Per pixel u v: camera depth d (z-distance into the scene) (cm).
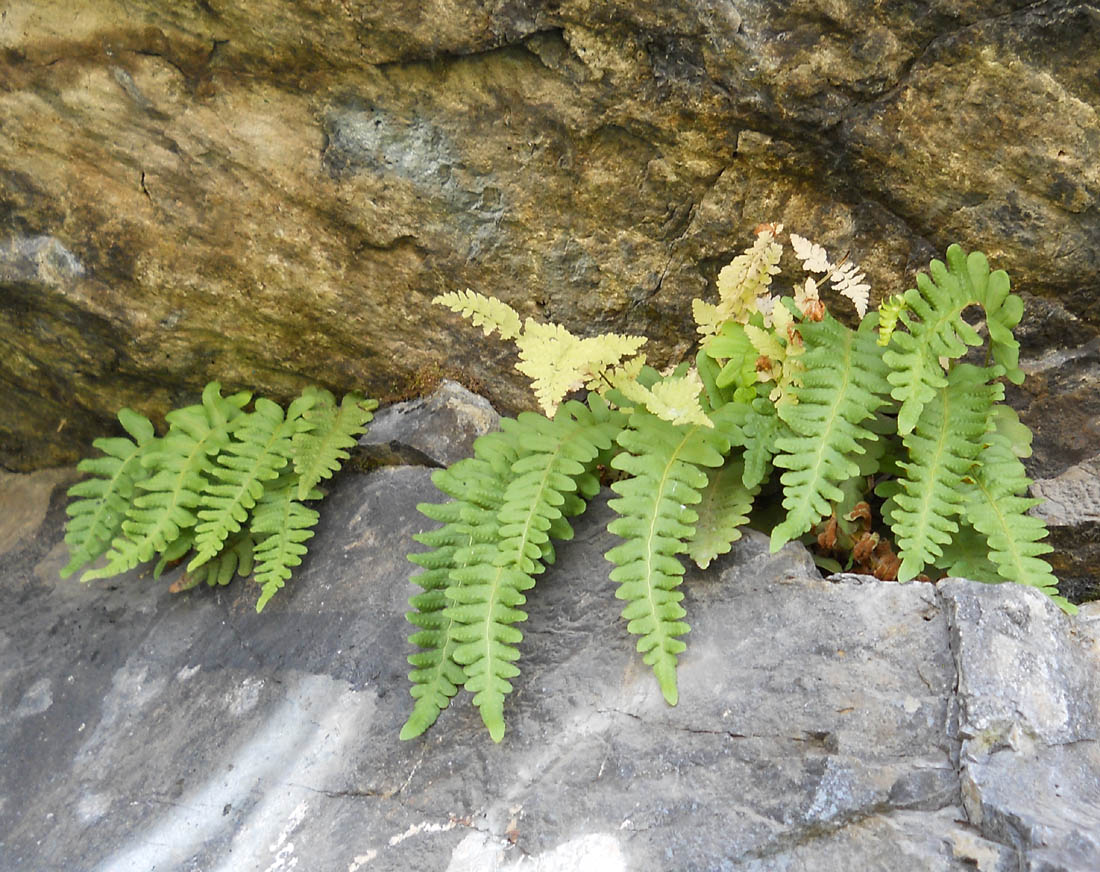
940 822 34
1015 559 42
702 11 44
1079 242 46
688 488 43
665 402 43
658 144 48
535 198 50
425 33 46
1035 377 49
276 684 48
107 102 50
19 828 46
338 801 42
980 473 44
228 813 44
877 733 37
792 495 42
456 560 43
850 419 43
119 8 47
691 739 39
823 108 45
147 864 43
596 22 45
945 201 47
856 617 40
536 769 41
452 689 42
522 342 45
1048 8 42
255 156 50
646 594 41
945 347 43
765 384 46
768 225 44
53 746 50
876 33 44
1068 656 38
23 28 48
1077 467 50
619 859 37
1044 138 44
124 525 51
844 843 35
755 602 42
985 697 36
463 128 49
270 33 47
